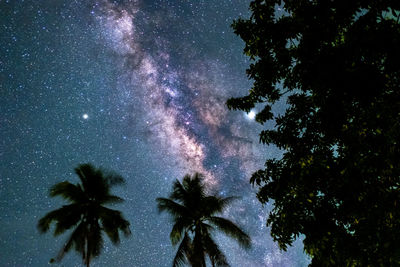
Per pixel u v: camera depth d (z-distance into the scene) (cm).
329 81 445
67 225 1473
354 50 418
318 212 479
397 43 384
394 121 411
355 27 428
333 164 478
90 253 1459
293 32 559
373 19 416
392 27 396
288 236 512
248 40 618
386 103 411
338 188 461
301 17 502
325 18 478
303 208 496
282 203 527
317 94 509
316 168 486
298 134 570
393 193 418
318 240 467
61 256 1462
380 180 432
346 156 458
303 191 498
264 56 618
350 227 467
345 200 455
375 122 421
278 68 600
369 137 432
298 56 508
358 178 441
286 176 543
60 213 1482
